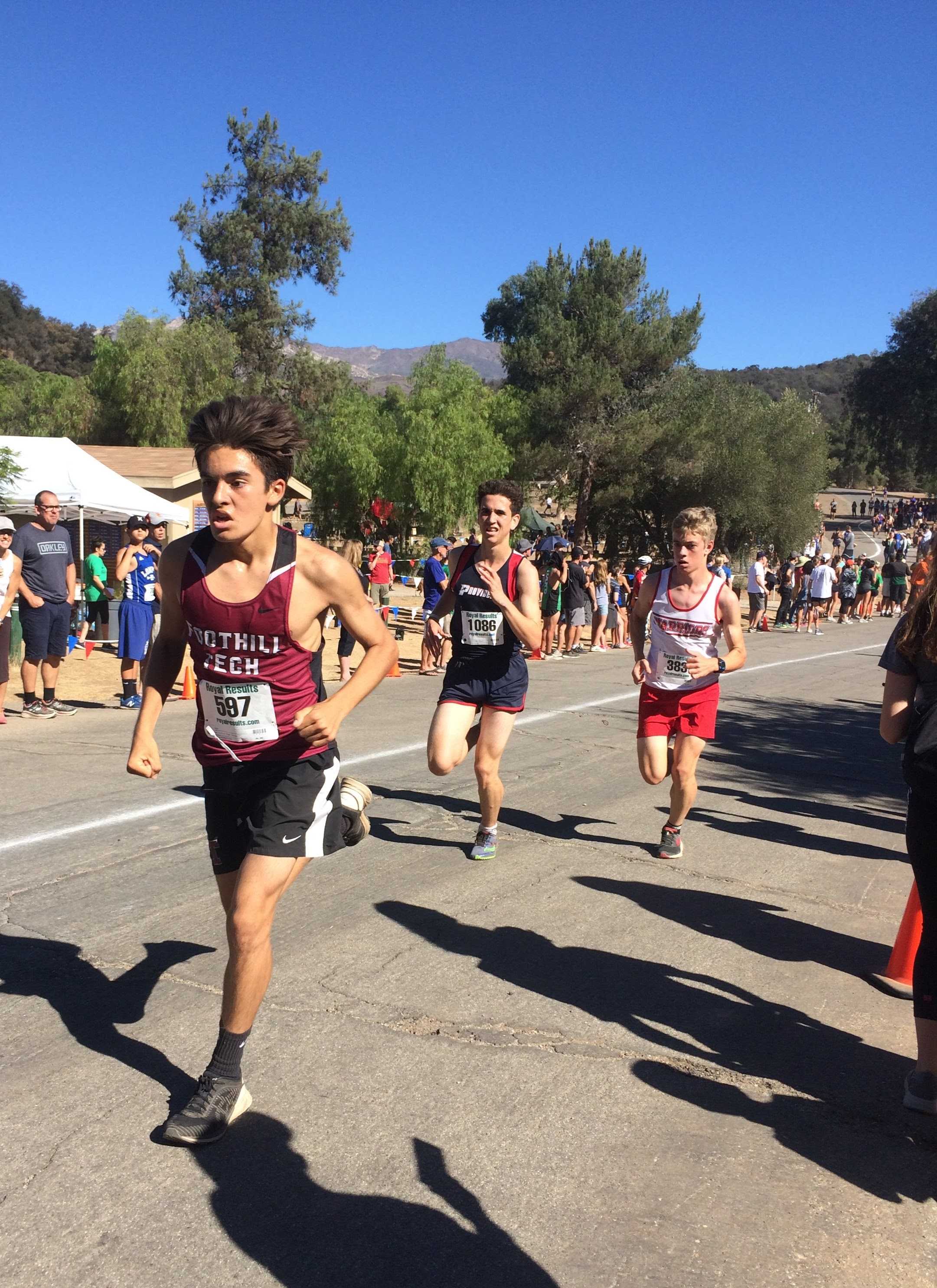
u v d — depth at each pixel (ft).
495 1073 10.64
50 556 31.30
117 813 19.97
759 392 157.89
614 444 140.15
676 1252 8.01
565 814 21.66
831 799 24.90
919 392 216.95
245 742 9.24
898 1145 9.74
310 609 9.01
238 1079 9.45
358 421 125.29
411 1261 7.74
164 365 130.62
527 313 150.51
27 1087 9.96
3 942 13.48
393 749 27.45
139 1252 7.73
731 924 15.57
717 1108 10.21
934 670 10.14
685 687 18.03
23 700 34.99
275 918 14.76
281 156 188.85
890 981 13.60
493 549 17.51
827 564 80.94
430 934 14.38
